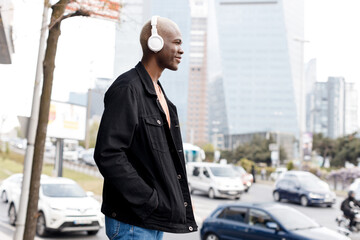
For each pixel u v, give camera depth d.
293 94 162.50
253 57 165.62
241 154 88.00
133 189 1.43
